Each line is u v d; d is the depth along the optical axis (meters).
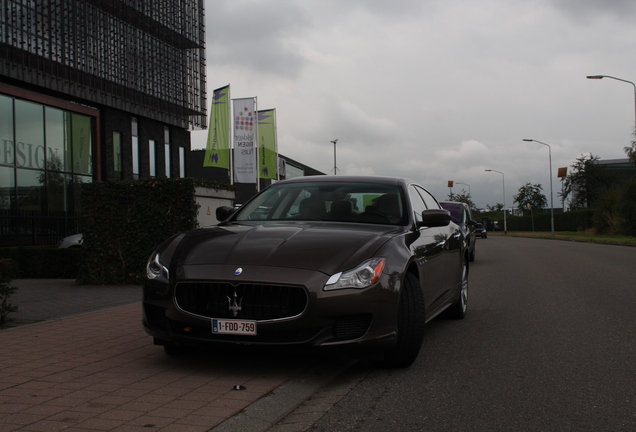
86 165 22.73
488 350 5.42
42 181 20.45
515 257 19.98
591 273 13.46
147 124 26.66
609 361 4.96
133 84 24.50
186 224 10.91
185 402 3.70
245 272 4.12
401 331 4.50
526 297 9.30
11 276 6.66
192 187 10.92
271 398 3.81
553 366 4.80
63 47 20.64
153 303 4.37
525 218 79.19
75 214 21.95
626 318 7.13
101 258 11.09
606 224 48.06
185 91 27.98
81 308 8.02
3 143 18.80
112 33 23.38
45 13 19.97
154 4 25.61
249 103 23.78
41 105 20.55
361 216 5.32
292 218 5.39
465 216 17.08
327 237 4.54
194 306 4.22
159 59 26.17
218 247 4.48
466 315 7.55
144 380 4.23
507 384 4.27
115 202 11.07
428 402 3.84
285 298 4.08
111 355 5.04
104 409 3.55
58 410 3.53
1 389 3.99
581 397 3.95
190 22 28.20
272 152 26.31
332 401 3.87
